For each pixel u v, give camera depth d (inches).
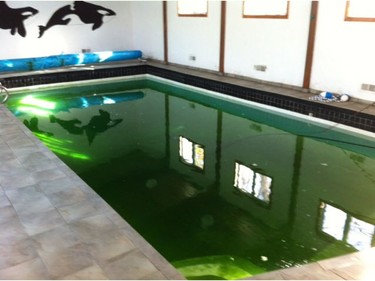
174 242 121.4
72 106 298.0
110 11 435.8
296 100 245.8
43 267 90.2
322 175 171.5
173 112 282.8
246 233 126.3
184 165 184.1
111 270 89.3
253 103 281.3
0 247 97.7
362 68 226.5
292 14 262.8
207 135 229.9
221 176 171.5
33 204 119.4
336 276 88.9
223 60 334.0
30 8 384.8
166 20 396.5
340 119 221.6
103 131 238.4
